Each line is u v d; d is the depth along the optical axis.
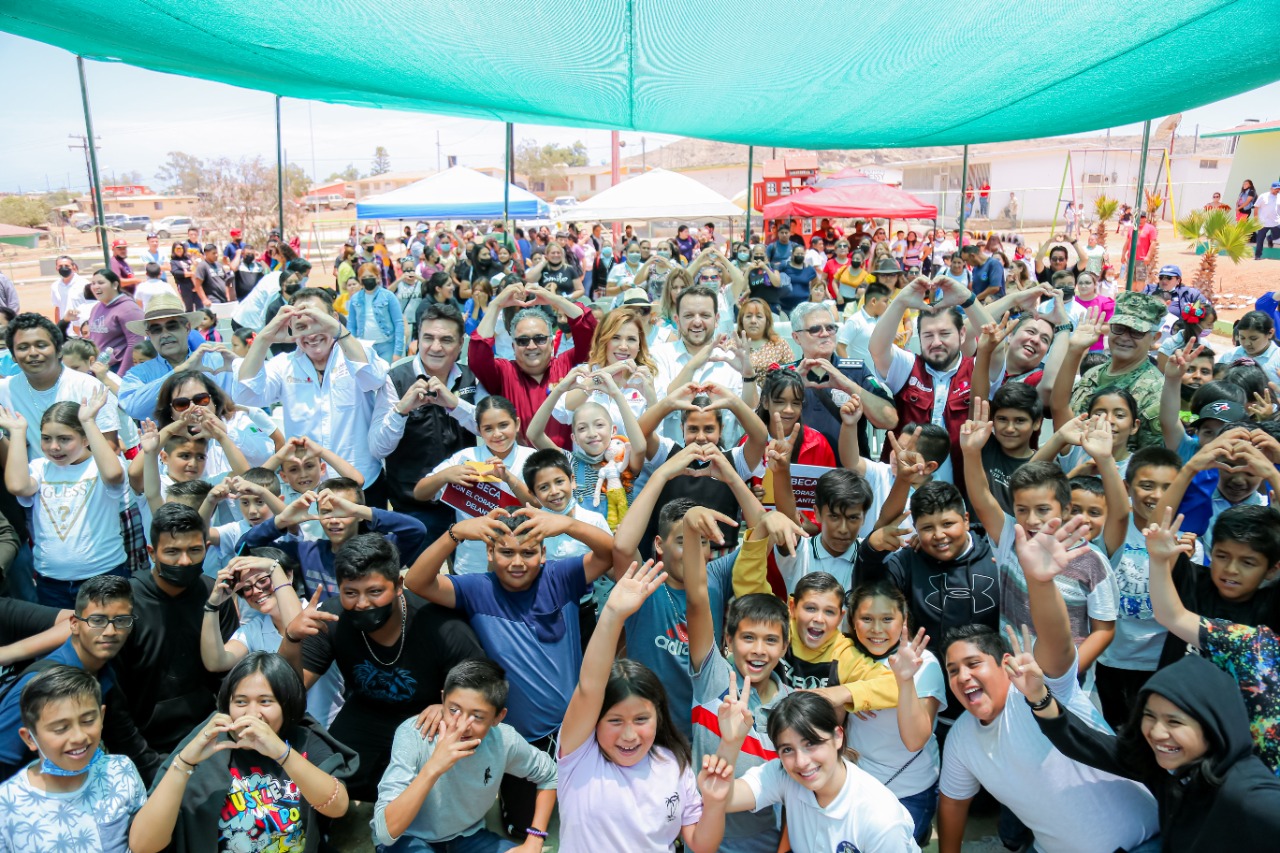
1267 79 5.03
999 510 3.96
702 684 3.65
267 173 48.72
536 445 5.23
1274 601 3.42
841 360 5.79
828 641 3.69
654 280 13.61
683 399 4.79
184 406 4.98
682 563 3.73
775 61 4.91
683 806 3.18
